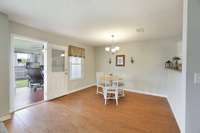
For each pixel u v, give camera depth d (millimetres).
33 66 7094
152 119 2785
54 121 2654
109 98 4152
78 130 2311
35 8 2363
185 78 1478
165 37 4582
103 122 2633
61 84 4668
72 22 3096
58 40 4516
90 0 2043
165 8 2279
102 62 6691
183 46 1622
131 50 5637
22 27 3291
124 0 2025
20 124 2502
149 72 5133
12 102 3092
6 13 2592
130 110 3320
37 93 5090
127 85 5781
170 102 3627
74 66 5504
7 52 2691
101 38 4848
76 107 3523
